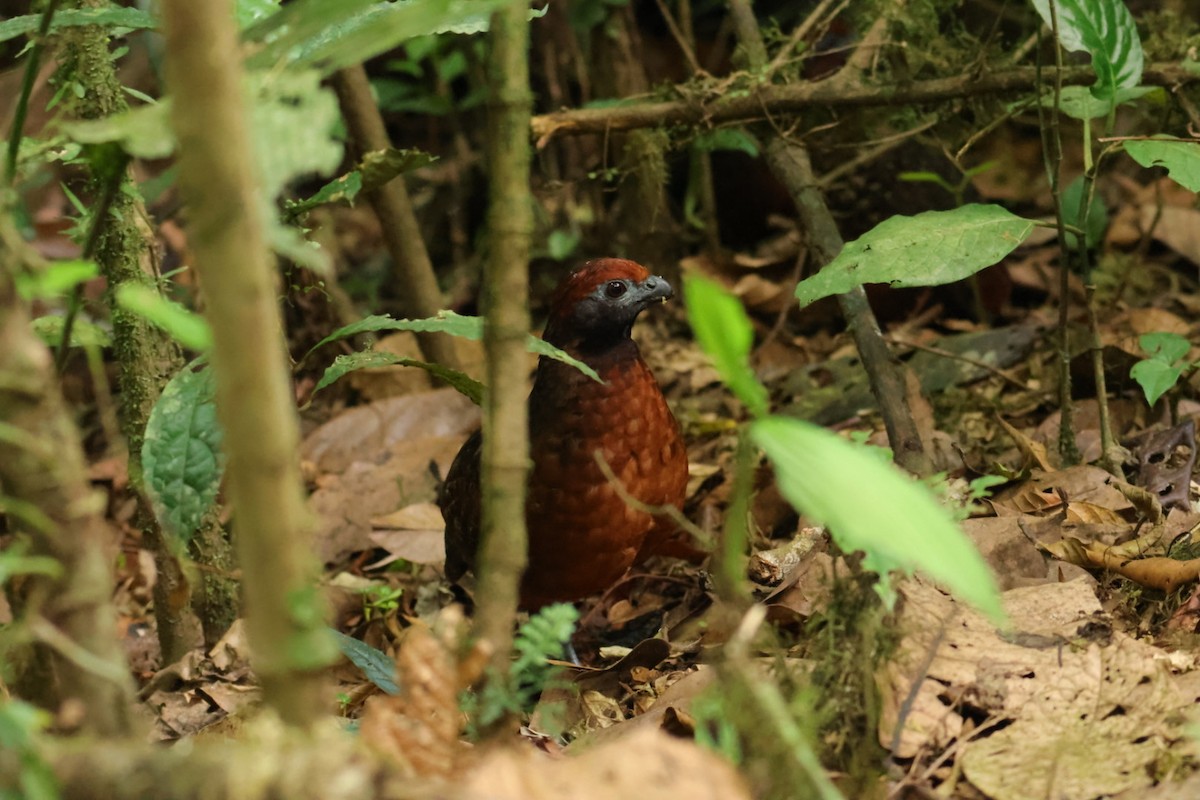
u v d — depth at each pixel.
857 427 7.67
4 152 3.66
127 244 5.16
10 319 2.61
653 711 4.31
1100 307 8.63
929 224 5.49
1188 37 7.19
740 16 7.88
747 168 9.75
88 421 9.45
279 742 2.56
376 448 8.16
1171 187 9.53
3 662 3.38
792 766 3.01
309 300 8.59
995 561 5.02
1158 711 3.73
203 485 3.80
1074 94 6.26
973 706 3.90
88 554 2.74
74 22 3.99
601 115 7.38
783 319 8.81
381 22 2.89
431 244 10.77
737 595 3.03
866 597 3.70
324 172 2.57
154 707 5.41
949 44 7.61
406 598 7.08
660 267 9.68
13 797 2.52
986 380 7.87
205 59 2.29
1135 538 5.24
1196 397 7.10
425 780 2.63
